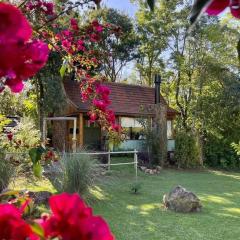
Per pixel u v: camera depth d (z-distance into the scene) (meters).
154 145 18.23
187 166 18.53
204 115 20.62
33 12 2.71
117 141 3.34
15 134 9.59
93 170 9.70
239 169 19.23
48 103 18.53
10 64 0.86
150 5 1.08
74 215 0.79
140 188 10.92
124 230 7.18
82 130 19.20
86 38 3.47
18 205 1.51
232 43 19.66
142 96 22.66
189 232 7.14
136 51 29.00
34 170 2.08
